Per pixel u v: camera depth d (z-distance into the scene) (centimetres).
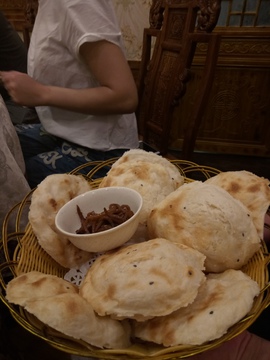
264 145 262
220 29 223
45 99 109
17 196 84
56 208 73
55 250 69
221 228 60
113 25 107
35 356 80
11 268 64
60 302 49
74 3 100
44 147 129
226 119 257
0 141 80
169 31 143
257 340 67
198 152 272
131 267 53
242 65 233
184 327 49
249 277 58
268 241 86
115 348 51
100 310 51
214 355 61
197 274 53
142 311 50
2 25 172
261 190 72
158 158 86
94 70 111
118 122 129
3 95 167
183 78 132
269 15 214
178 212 64
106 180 79
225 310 49
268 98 243
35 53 117
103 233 60
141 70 169
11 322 82
